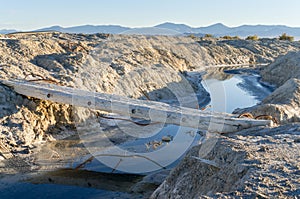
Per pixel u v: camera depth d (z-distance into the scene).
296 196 4.59
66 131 12.66
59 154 10.80
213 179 6.36
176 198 6.90
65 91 12.22
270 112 13.02
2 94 12.06
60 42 22.53
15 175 9.27
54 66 17.70
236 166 5.99
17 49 18.77
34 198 8.04
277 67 31.31
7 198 8.00
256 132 9.52
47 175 9.33
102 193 8.30
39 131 11.98
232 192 4.81
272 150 6.75
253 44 57.34
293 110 13.98
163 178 9.07
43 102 12.55
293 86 16.81
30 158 10.46
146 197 8.04
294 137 7.98
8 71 14.78
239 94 24.14
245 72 37.47
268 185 4.96
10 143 11.03
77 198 8.05
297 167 5.65
